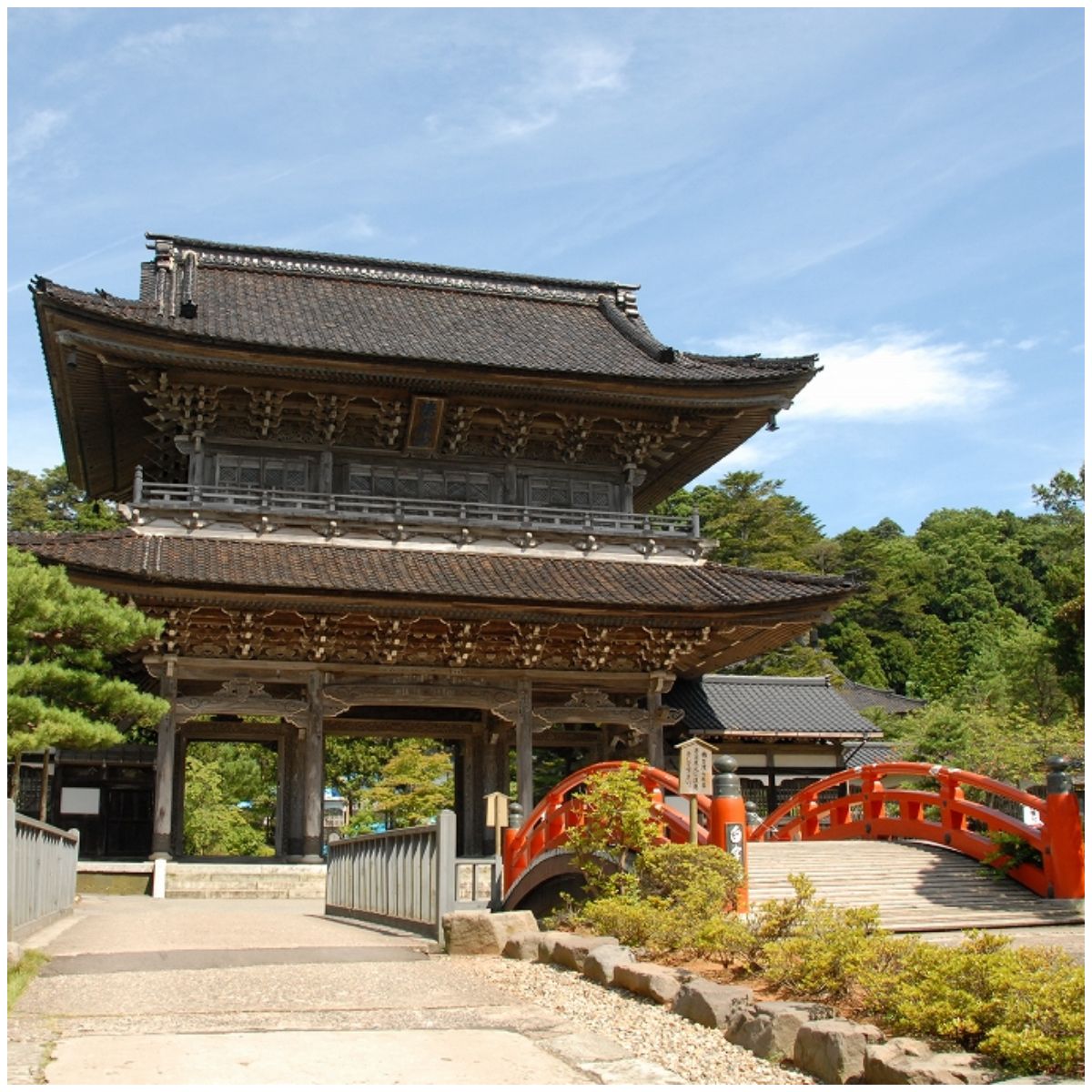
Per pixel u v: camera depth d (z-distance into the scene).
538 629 32.66
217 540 32.53
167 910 25.56
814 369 35.94
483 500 37.06
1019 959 10.27
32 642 22.78
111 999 12.49
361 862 22.81
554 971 14.33
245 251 41.97
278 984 13.66
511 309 43.78
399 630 31.88
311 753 32.00
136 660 32.84
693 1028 10.93
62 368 32.75
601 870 17.75
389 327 38.69
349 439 36.12
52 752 34.09
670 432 37.56
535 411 36.22
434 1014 11.81
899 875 20.09
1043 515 129.25
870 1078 9.07
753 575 35.41
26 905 17.36
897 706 67.25
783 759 39.44
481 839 37.06
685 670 39.25
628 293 45.72
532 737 38.09
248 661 32.00
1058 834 19.42
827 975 11.40
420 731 37.62
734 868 15.49
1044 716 55.56
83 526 67.88
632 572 35.06
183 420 33.84
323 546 33.34
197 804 53.62
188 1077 9.12
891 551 115.44
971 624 98.69
